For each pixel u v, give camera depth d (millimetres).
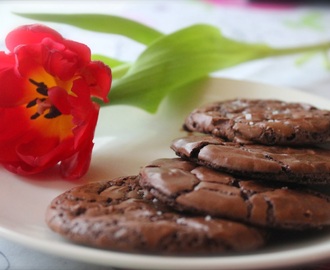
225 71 589
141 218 268
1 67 344
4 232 274
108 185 309
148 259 247
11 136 344
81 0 812
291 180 297
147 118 418
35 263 288
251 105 397
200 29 442
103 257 249
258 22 746
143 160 369
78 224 264
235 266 245
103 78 343
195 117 376
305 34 692
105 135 396
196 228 259
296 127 340
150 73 414
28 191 324
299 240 279
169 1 845
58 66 329
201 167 303
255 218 268
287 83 557
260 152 320
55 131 353
